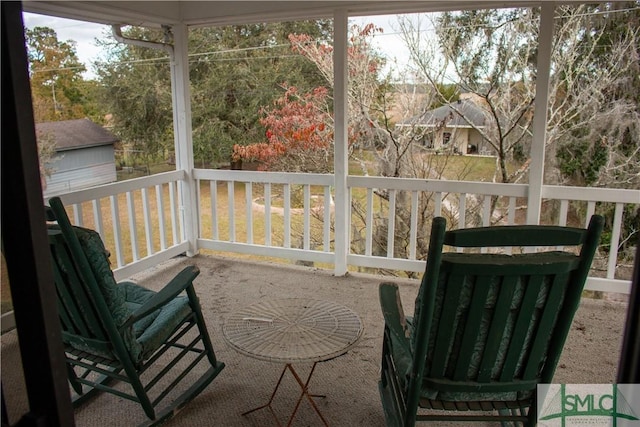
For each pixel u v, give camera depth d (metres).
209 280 3.94
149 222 4.05
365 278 3.98
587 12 4.22
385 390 2.13
